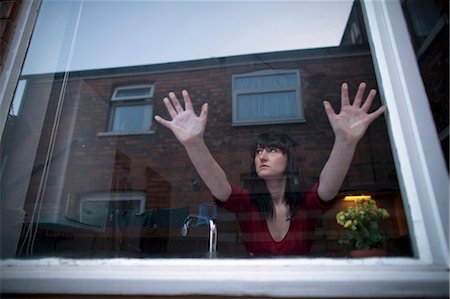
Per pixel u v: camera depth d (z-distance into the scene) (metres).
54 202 1.04
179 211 2.31
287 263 0.60
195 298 0.57
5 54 0.89
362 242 0.67
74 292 0.60
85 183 1.55
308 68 2.78
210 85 3.40
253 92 3.38
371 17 0.81
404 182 0.64
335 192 0.95
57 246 0.83
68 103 1.22
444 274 0.53
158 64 3.23
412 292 0.52
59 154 1.13
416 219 0.60
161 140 3.90
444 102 0.67
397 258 0.58
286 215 1.02
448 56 0.71
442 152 0.63
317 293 0.54
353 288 0.53
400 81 0.72
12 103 0.87
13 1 0.94
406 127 0.68
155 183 3.65
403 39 0.75
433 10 0.75
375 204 0.73
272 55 2.80
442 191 0.60
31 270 0.64
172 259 0.67
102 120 3.68
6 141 0.84
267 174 1.31
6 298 0.62
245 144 3.12
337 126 1.08
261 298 0.55
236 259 0.64
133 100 3.79
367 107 0.86
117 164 3.63
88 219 1.31
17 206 0.85
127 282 0.60
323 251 0.69
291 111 3.10
